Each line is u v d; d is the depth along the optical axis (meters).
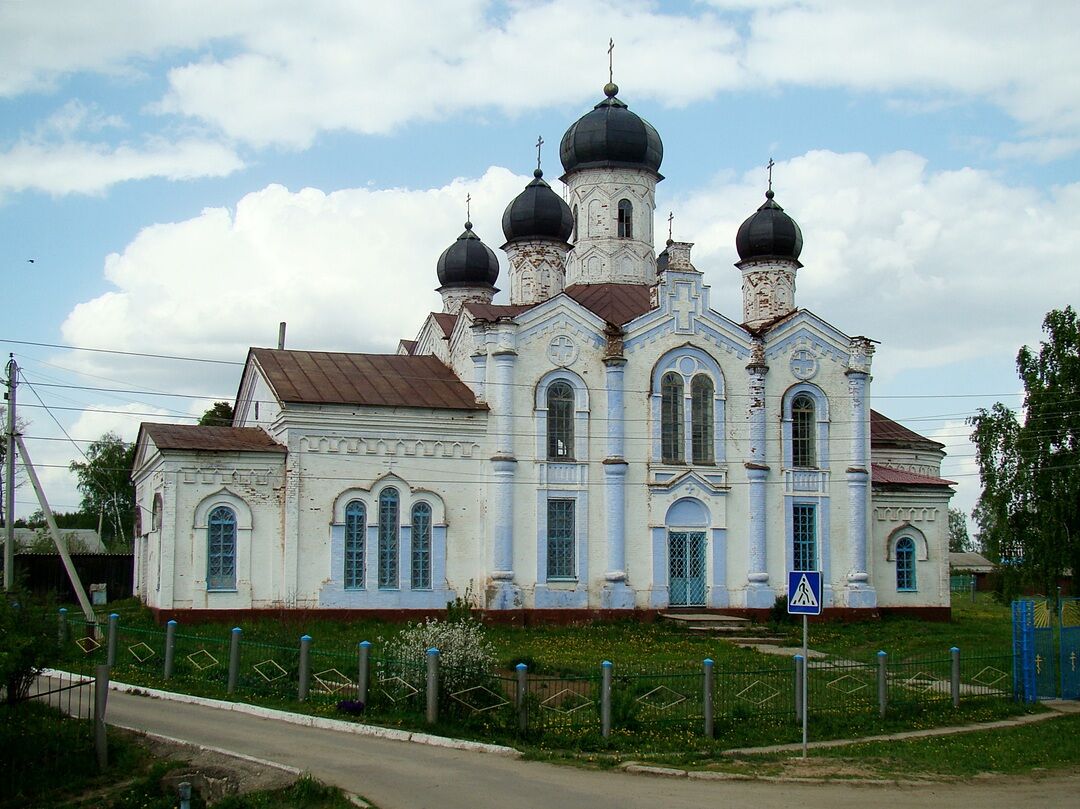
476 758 22.02
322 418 44.19
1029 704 30.92
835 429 52.34
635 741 23.91
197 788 20.77
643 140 55.09
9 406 41.97
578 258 55.31
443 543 45.62
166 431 44.06
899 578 53.88
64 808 19.98
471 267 59.84
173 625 31.11
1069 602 33.50
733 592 49.75
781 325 51.78
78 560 56.47
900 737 25.81
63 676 30.89
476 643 26.00
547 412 47.75
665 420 49.84
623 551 47.84
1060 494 44.66
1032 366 46.50
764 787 20.61
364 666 25.92
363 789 19.39
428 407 45.59
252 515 43.12
